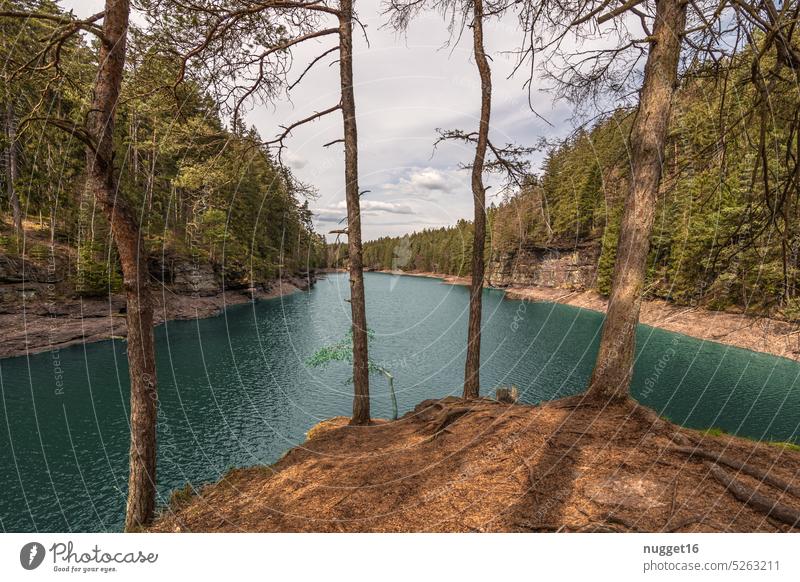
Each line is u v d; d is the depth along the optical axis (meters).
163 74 5.68
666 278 35.56
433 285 91.50
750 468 3.91
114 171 4.71
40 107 5.10
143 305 4.98
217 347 34.09
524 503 3.93
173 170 17.80
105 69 4.48
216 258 50.28
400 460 5.41
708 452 4.19
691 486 3.83
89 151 4.52
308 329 42.09
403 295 71.88
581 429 5.07
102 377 25.25
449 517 3.91
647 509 3.58
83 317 31.88
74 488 14.73
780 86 4.87
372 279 106.56
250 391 25.25
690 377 25.62
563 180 50.47
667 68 5.27
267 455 17.78
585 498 3.84
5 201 31.03
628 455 4.41
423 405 8.73
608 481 4.02
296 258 76.50
